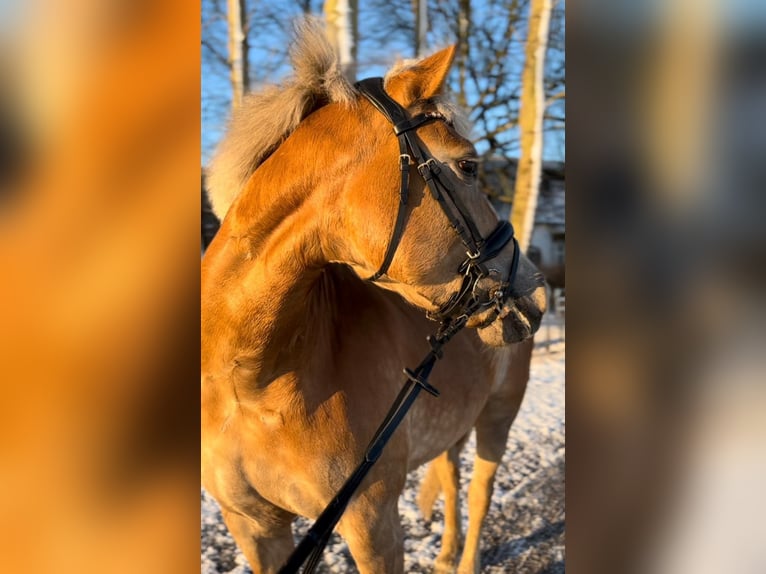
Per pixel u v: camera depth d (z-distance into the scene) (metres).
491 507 3.38
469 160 1.49
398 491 1.75
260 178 1.46
